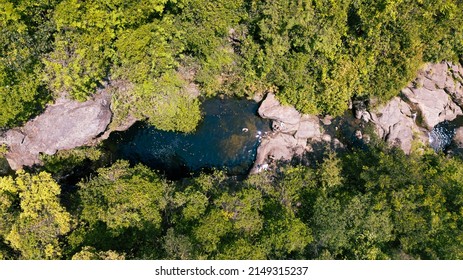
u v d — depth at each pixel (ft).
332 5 80.79
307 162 100.83
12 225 71.77
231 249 71.10
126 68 86.63
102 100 90.02
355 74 91.25
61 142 89.45
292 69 89.86
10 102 73.36
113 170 82.89
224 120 100.48
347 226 78.33
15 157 90.48
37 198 73.36
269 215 80.38
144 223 74.69
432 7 83.35
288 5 80.12
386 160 84.99
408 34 85.10
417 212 77.92
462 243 73.56
